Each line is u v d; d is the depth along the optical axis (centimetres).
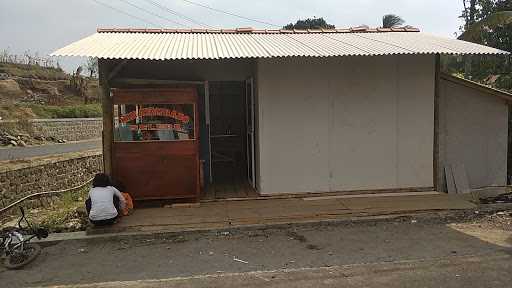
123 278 515
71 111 2747
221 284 483
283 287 470
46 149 1770
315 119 831
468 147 911
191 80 928
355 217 704
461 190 885
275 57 739
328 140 837
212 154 1109
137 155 782
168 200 809
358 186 850
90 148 1898
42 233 641
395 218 707
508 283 463
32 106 2625
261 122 820
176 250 608
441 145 905
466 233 646
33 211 1041
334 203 781
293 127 827
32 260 579
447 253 564
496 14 1102
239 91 1098
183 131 790
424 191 861
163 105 784
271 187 831
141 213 743
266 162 827
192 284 486
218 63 934
